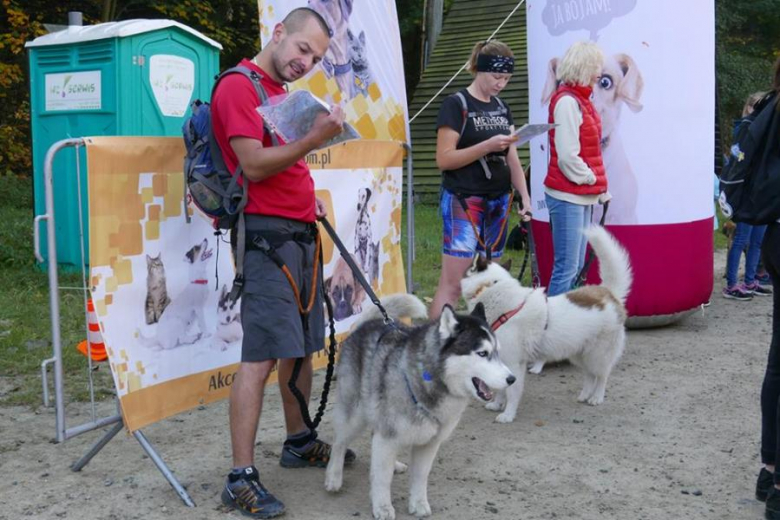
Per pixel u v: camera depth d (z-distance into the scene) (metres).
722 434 4.60
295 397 3.92
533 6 6.63
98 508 3.54
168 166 3.81
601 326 4.98
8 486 3.75
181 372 3.98
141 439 3.71
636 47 6.26
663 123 6.38
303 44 3.45
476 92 5.42
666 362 6.05
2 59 15.58
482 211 5.44
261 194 3.47
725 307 7.97
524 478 3.98
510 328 4.76
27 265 8.45
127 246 3.63
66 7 16.06
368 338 3.69
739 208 3.53
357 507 3.61
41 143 7.95
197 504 3.60
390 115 6.19
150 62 7.62
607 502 3.72
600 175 5.62
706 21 6.52
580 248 5.85
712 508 3.67
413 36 22.70
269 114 3.21
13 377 5.40
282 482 3.87
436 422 3.40
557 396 5.34
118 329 3.61
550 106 5.55
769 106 3.48
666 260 6.61
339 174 5.38
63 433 3.55
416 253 10.59
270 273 3.46
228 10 17.53
